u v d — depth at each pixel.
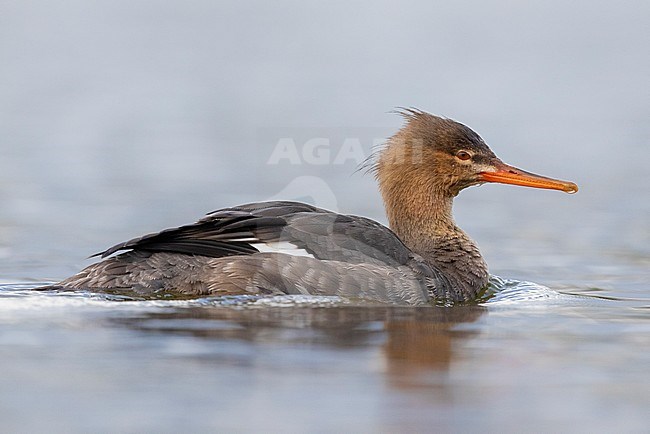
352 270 12.98
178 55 39.97
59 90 33.22
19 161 23.67
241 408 8.70
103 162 23.70
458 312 12.62
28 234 17.55
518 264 16.39
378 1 52.28
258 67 37.81
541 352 10.59
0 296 12.54
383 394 9.10
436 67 38.03
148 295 12.80
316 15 49.19
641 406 8.98
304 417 8.52
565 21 48.59
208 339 10.66
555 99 33.19
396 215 15.21
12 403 8.77
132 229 17.92
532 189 22.48
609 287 14.68
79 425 8.31
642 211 20.12
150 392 9.05
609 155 25.39
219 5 51.00
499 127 28.70
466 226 19.19
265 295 12.79
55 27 44.72
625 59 40.31
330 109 29.95
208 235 13.16
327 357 10.15
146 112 30.14
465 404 8.95
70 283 13.16
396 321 11.88
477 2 52.47
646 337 11.26
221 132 27.36
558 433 8.34
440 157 14.97
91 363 9.79
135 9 49.81
